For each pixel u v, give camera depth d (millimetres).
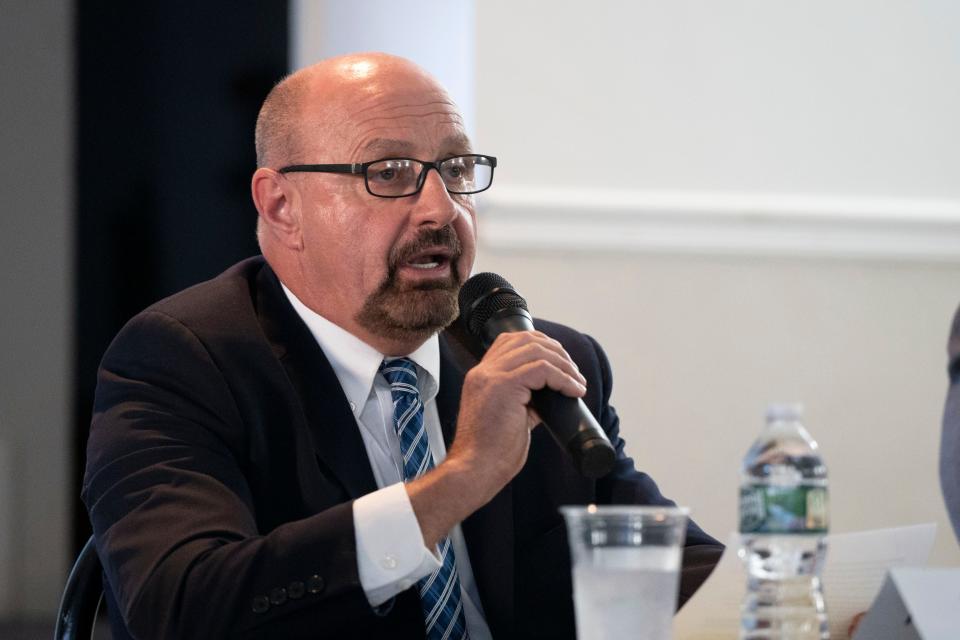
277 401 5527
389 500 4738
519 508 5887
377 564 4676
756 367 9953
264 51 14211
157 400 5395
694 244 9883
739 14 10055
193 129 14477
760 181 10062
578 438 4504
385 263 5617
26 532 15289
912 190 10109
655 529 3273
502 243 9820
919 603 3549
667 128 10031
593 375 6410
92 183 14797
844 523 9977
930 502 10023
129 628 4863
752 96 10062
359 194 5637
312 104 5773
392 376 5816
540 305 9859
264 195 5938
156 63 14477
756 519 3928
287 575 4660
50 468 15352
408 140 5637
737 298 9945
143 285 14812
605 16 10008
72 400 15328
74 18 14859
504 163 9953
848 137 10086
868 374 10008
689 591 5508
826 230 9938
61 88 15133
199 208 14570
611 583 3254
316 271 5781
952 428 5645
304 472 5457
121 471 5191
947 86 10125
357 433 5582
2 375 15297
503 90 9961
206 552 4809
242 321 5688
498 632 5633
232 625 4656
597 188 9977
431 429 5902
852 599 4105
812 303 9984
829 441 9977
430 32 11273
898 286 10016
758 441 4121
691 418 9906
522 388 4797
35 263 15273
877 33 10109
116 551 4973
